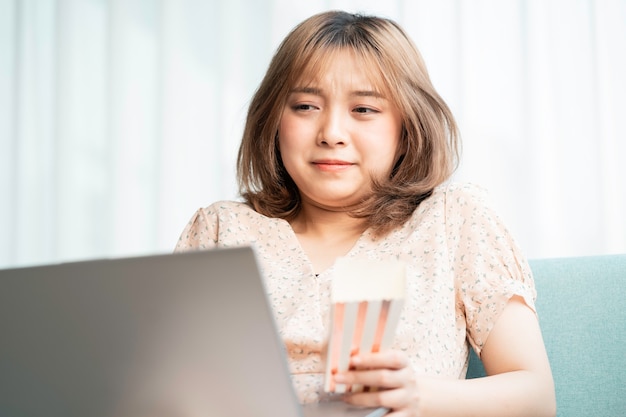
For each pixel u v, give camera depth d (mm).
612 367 1201
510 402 996
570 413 1197
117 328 667
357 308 743
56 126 2512
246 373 665
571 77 2107
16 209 2543
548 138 2105
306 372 1087
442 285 1150
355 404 821
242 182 1437
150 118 2463
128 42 2486
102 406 691
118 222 2434
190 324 657
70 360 683
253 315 649
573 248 2068
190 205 2391
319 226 1328
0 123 2570
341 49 1260
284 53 1309
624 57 2084
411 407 829
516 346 1097
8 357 696
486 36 2168
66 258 2475
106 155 2486
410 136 1312
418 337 1080
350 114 1264
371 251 1232
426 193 1311
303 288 1176
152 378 675
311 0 2350
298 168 1266
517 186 2117
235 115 2393
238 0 2406
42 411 708
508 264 1184
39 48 2582
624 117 2076
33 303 677
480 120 2148
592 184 2074
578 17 2117
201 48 2428
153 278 652
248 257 639
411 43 1354
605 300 1231
